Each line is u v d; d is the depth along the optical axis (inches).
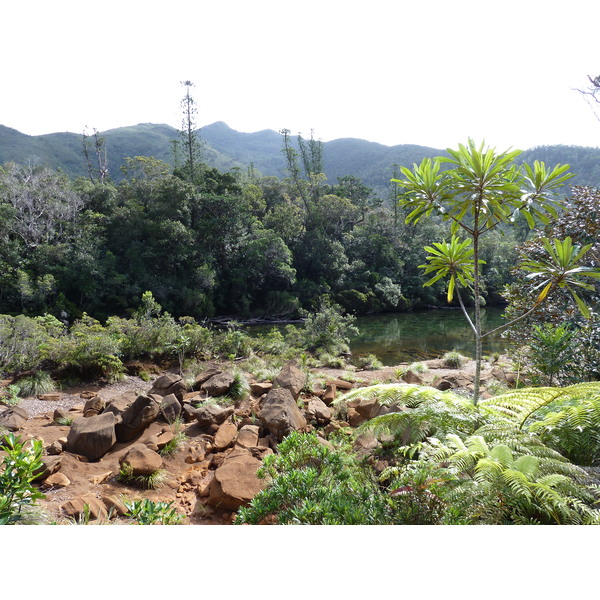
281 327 946.7
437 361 419.5
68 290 896.3
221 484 121.2
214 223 1154.0
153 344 348.2
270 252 1188.5
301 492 93.4
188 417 202.1
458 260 147.5
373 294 1256.2
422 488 86.4
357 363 454.9
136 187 1221.7
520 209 129.6
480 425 130.0
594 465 117.7
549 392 130.8
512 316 257.3
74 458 152.5
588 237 231.5
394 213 1769.2
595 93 173.2
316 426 194.2
